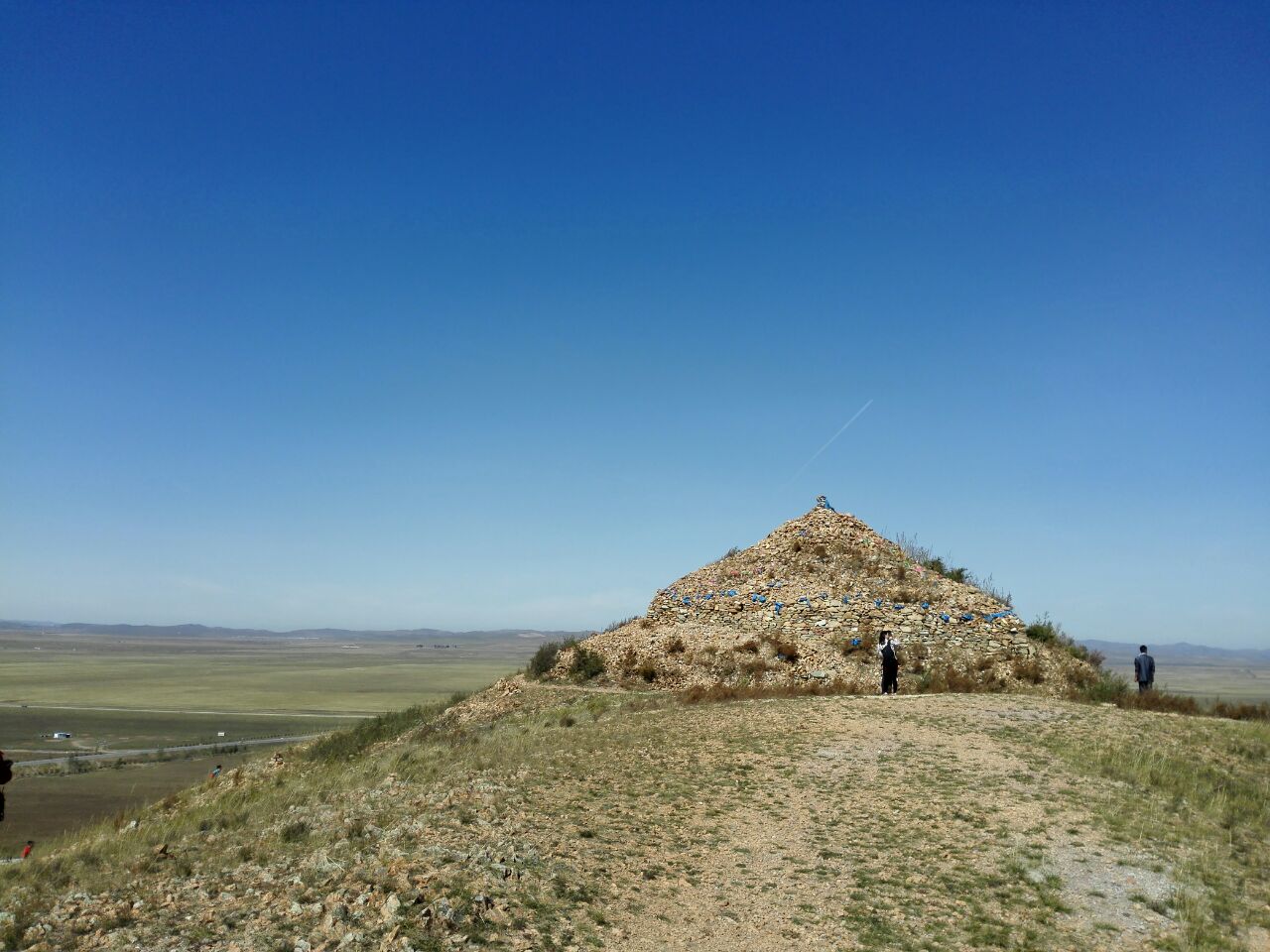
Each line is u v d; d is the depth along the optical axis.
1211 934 10.55
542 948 9.37
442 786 16.45
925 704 24.06
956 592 36.91
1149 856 12.91
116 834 17.81
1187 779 16.69
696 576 43.06
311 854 12.09
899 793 15.80
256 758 36.62
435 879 10.72
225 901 10.25
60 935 9.09
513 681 38.34
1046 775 16.73
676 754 19.30
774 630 35.81
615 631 41.22
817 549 41.38
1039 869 12.38
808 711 23.55
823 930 10.52
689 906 11.03
